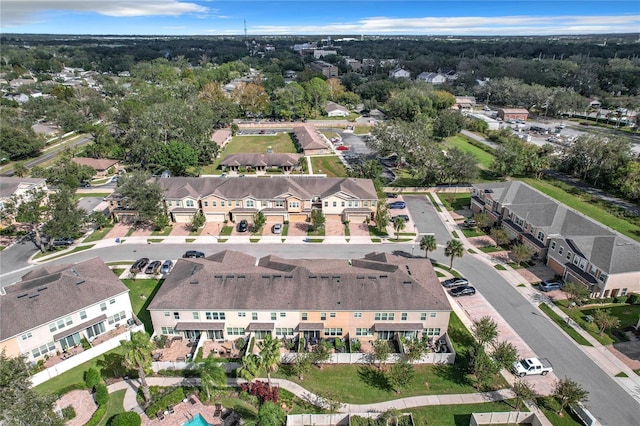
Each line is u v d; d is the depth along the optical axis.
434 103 186.62
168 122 123.62
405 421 41.00
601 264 59.31
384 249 75.12
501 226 80.88
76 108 172.50
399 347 50.88
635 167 98.19
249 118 190.38
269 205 85.56
